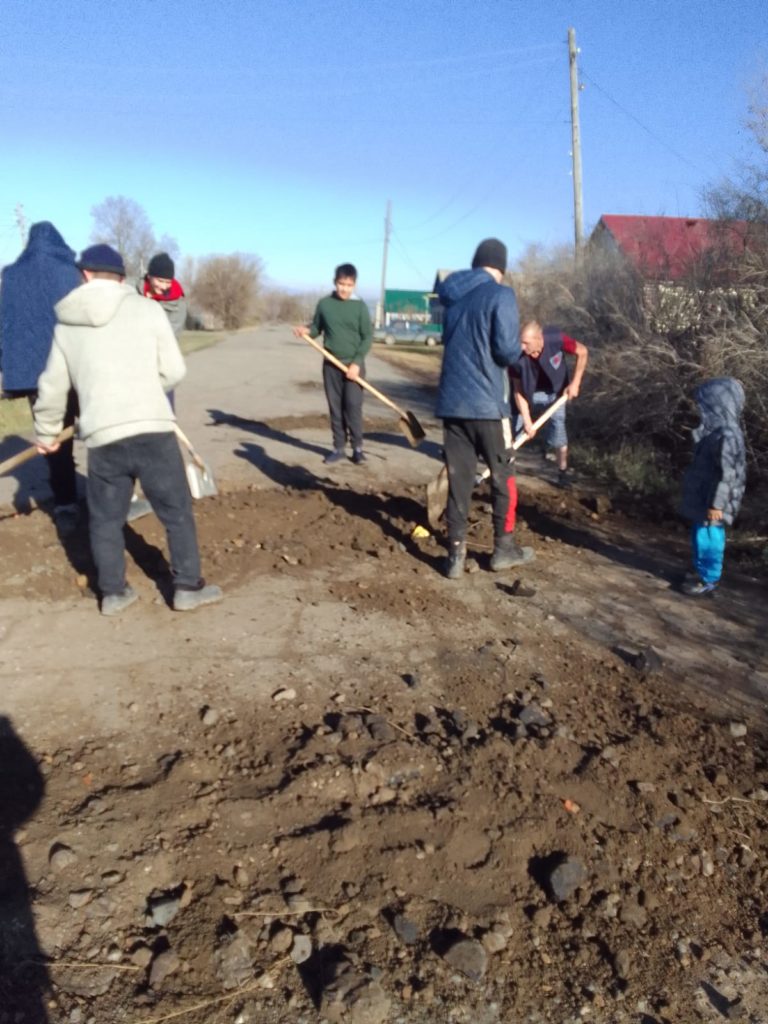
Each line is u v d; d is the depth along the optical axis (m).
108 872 2.78
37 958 2.47
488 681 4.18
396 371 23.95
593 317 11.76
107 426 4.21
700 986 2.62
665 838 3.17
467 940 2.63
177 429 4.85
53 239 5.80
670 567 6.16
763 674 4.50
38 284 5.68
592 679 4.30
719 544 5.45
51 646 4.23
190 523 4.59
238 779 3.28
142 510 5.96
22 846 2.84
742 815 3.33
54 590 4.89
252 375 19.02
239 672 4.09
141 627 4.50
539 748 3.57
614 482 8.91
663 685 4.29
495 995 2.53
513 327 5.02
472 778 3.35
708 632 5.00
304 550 5.88
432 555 6.04
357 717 3.71
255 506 6.89
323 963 2.55
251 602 4.93
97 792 3.15
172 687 3.91
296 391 16.08
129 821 3.00
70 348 4.26
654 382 9.74
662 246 11.64
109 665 4.07
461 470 5.39
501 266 5.34
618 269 11.81
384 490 7.93
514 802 3.24
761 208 9.99
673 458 9.83
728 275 9.90
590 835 3.13
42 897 2.66
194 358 23.78
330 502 7.27
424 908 2.79
